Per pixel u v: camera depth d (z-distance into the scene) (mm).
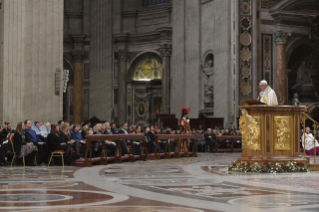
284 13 24953
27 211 5438
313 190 7406
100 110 32344
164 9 31078
